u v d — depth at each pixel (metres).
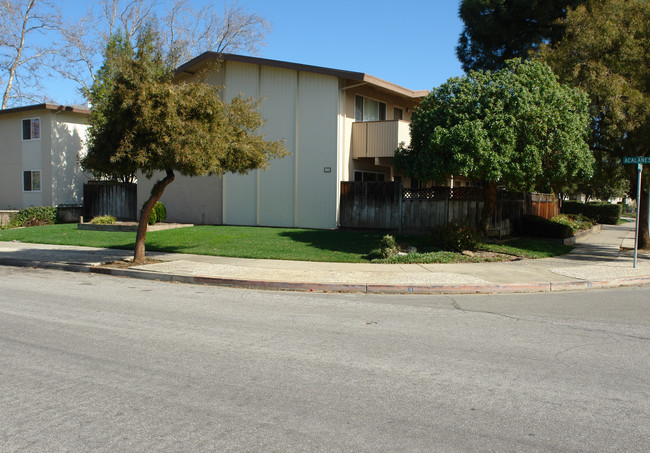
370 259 14.36
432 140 13.91
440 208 17.95
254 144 13.81
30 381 5.09
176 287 11.15
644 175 16.59
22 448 3.73
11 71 32.81
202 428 4.07
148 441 3.84
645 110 14.55
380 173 22.95
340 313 8.47
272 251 15.40
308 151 20.48
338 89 19.92
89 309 8.57
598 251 17.19
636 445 3.85
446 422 4.21
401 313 8.49
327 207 20.16
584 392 4.91
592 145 16.36
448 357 5.98
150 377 5.22
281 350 6.22
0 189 31.28
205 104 12.45
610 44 15.34
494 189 16.70
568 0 22.20
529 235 20.00
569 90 14.59
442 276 11.74
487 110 13.71
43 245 18.25
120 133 12.16
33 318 7.84
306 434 3.97
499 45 25.03
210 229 20.23
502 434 4.00
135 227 20.66
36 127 29.52
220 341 6.61
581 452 3.74
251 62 20.94
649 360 5.92
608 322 7.85
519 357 6.00
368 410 4.44
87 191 27.56
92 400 4.62
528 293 10.62
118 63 12.41
